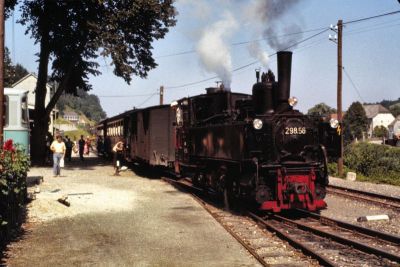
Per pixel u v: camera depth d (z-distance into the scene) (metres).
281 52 11.52
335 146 12.27
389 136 104.25
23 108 16.09
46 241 8.62
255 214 11.92
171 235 9.15
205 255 7.64
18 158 10.09
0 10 10.91
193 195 14.91
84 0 22.92
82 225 10.09
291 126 11.48
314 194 11.41
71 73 28.02
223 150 13.03
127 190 16.16
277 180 11.20
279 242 8.57
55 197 13.42
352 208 12.90
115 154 21.88
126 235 9.16
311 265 7.00
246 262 7.21
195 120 16.05
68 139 31.33
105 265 7.11
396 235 9.24
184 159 17.23
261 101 11.74
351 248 8.12
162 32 25.69
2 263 7.17
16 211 9.64
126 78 24.16
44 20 24.92
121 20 23.17
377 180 21.33
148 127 21.11
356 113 89.44
